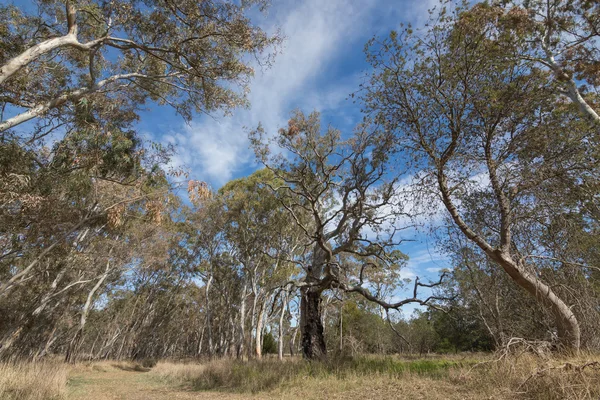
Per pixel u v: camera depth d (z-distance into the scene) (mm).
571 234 10930
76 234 17156
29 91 10523
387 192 15984
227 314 37938
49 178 12125
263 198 26094
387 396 7910
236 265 32531
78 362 32438
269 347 48656
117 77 11258
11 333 18422
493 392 6512
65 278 21531
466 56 10641
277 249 28297
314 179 18375
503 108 10781
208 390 13781
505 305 14344
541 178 10609
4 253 14555
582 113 10367
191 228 30281
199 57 11492
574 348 8898
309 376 11711
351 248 18594
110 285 32375
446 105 11367
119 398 12367
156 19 10609
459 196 12281
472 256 14375
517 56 10664
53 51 11461
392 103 12008
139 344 42031
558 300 9812
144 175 14438
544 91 10609
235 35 11047
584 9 10195
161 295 41094
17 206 11625
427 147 11320
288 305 32500
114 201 15727
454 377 8195
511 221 11344
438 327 34906
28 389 9117
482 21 10508
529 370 6969
